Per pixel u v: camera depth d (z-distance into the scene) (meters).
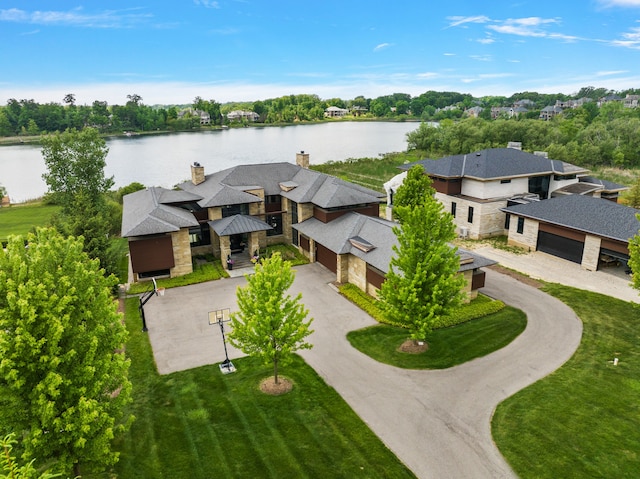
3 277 14.28
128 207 44.34
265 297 21.84
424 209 24.94
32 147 154.38
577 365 24.62
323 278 38.44
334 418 21.12
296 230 45.28
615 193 51.16
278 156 127.38
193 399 22.67
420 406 21.86
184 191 47.06
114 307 17.97
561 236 40.72
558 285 35.22
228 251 40.88
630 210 38.00
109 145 158.25
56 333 13.91
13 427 14.16
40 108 183.62
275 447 19.33
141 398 22.81
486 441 19.44
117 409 16.41
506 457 18.52
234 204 42.62
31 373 14.23
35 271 15.12
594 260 37.84
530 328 28.84
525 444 19.12
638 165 91.31
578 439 19.23
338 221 40.09
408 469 18.06
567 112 157.50
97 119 192.88
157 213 38.62
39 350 13.80
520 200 47.94
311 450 19.14
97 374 15.64
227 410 21.80
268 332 21.77
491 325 29.36
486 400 22.11
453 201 51.06
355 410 21.69
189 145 156.00
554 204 42.69
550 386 22.88
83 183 52.81
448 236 25.25
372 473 17.88
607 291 33.97
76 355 15.36
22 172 109.81
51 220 47.06
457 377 24.11
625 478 17.14
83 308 16.16
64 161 52.19
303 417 21.23
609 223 37.31
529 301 32.62
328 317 31.41
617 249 36.00
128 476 17.80
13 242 15.76
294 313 22.73
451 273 24.88
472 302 32.31
